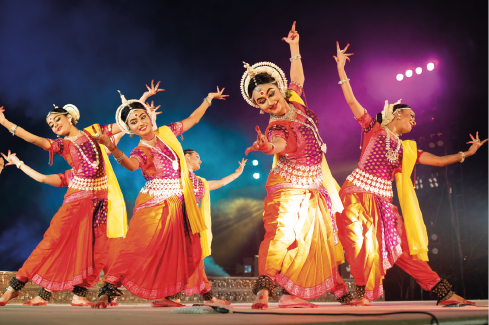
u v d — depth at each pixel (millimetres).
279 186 3188
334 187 3551
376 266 3455
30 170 4262
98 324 1376
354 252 3490
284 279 2975
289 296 3016
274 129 3168
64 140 3965
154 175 3529
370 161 3682
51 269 3730
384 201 3645
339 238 3635
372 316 1712
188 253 3643
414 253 3531
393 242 3559
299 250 3027
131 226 3426
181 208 3568
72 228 3838
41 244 3752
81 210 3896
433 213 14234
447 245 13727
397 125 3773
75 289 3883
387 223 3582
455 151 13359
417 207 3662
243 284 5883
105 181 4078
